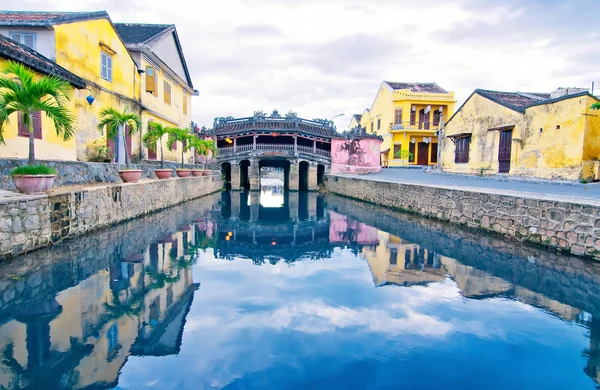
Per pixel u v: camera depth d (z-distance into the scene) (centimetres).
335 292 539
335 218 1420
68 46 1171
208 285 563
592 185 1372
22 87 679
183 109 2370
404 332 407
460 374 327
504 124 1898
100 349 356
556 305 488
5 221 590
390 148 3534
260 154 2978
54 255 657
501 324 431
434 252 804
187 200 1739
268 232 1096
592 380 320
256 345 373
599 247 671
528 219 843
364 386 307
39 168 689
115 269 622
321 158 3083
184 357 346
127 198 1044
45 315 430
